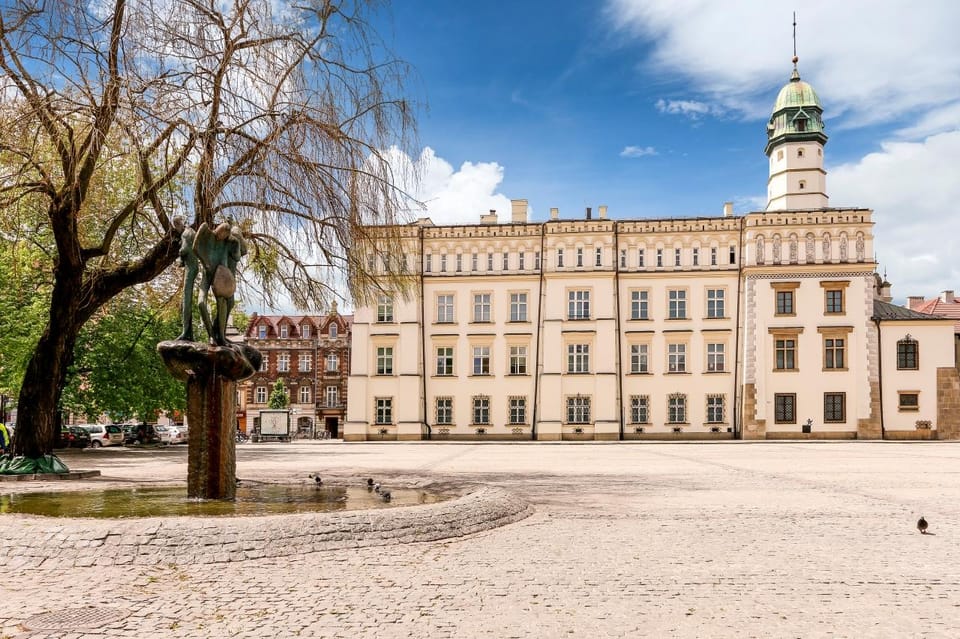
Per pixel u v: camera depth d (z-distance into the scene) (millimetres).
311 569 10219
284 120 19016
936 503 17875
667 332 62344
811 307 60656
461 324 64062
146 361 44531
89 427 61500
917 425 59500
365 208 20016
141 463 31453
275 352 92000
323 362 91562
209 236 15172
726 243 62562
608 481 23125
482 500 14500
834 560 11195
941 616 8312
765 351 60656
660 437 61719
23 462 21812
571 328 62219
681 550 11867
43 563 10195
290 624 7812
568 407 61906
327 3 19875
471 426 63281
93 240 26609
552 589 9328
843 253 60531
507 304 63781
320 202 19188
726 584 9672
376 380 63688
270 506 13875
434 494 16438
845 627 7883
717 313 62344
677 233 63031
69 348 23234
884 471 27312
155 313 33281
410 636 7469
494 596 8977
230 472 15156
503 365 63438
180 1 19062
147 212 24812
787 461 33219
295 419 90688
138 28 18672
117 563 10234
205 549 10617
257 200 18797
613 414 61062
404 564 10609
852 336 60188
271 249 21812
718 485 21984
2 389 40156
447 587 9367
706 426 61531
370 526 11984
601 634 7570
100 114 18844
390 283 22266
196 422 14828
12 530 10844
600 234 62688
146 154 19125
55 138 19500
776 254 60938
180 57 18953
